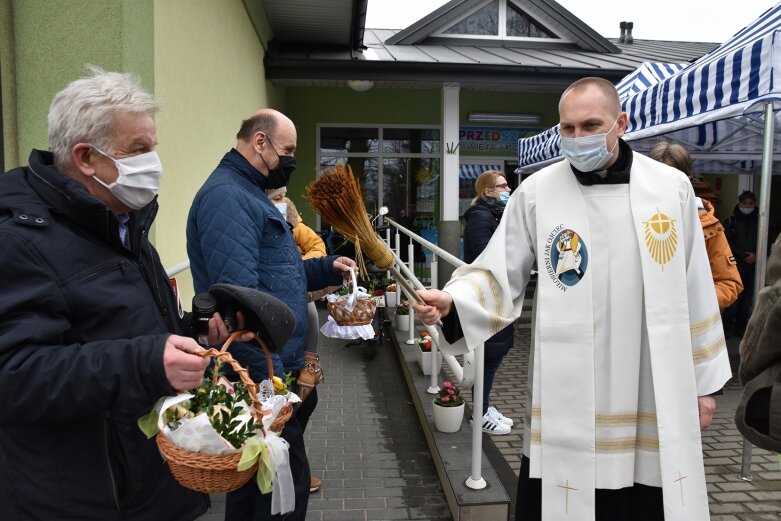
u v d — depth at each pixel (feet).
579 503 5.73
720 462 11.69
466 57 28.86
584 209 5.94
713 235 10.05
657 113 14.52
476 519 8.57
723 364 5.96
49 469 4.25
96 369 3.77
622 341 5.78
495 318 6.22
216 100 15.96
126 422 4.41
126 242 4.83
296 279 7.08
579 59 30.40
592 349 5.76
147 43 9.73
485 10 33.71
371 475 11.02
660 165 6.11
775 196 29.73
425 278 33.01
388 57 27.66
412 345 18.92
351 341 21.98
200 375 3.99
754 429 4.42
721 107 12.07
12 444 4.29
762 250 11.41
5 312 3.73
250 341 6.06
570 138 5.79
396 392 16.44
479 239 12.11
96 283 4.25
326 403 15.46
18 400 3.67
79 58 8.71
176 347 3.97
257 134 6.93
